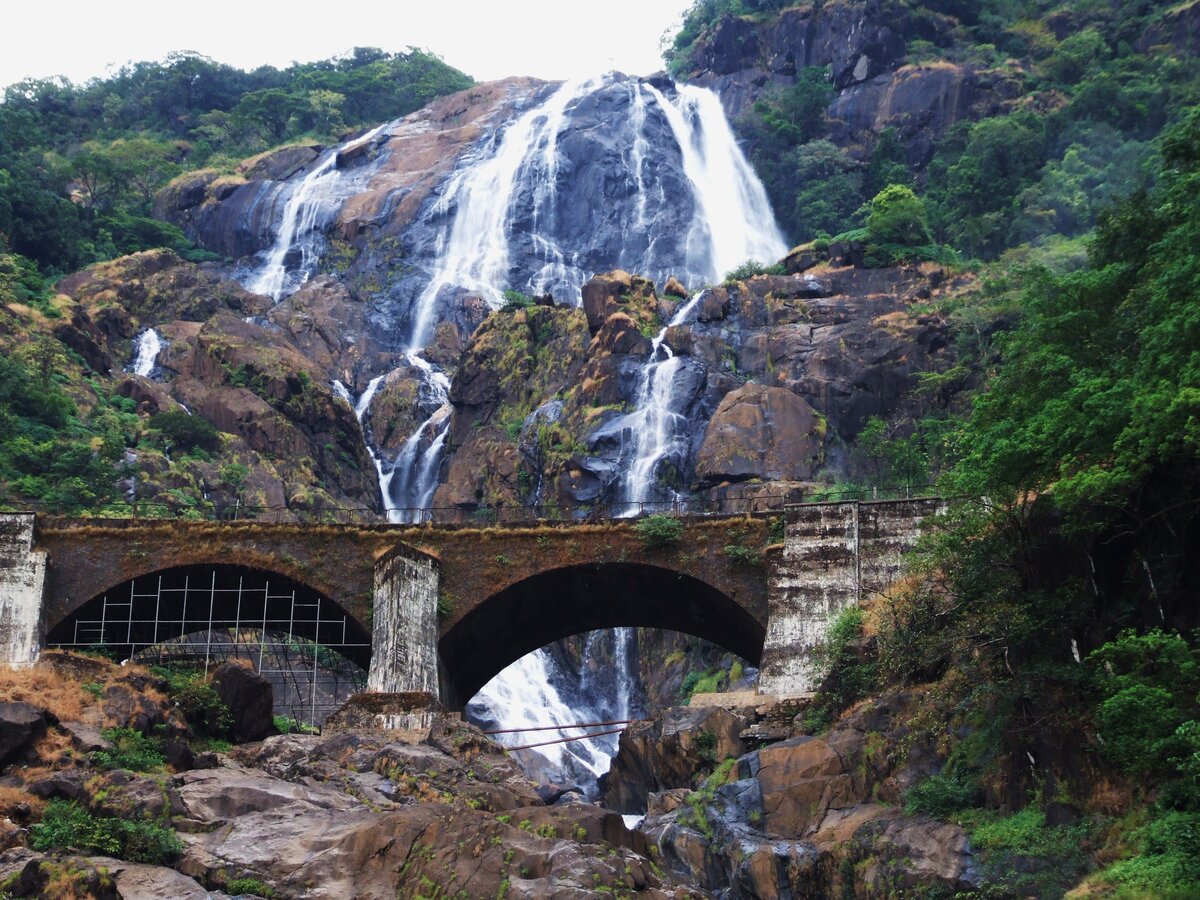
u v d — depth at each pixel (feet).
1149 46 419.54
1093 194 346.74
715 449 291.79
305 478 320.70
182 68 553.64
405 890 131.54
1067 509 143.54
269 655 236.02
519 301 353.10
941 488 165.58
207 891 131.64
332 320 391.45
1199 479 140.46
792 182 433.48
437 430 347.36
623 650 281.13
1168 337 137.59
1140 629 143.95
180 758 161.48
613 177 424.05
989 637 155.22
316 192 448.65
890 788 156.46
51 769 152.25
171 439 311.27
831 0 467.52
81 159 428.56
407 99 537.65
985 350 297.94
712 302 325.62
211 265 431.02
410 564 188.24
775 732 174.60
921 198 380.78
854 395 302.04
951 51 449.06
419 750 164.96
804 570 184.44
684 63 496.23
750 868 155.43
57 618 189.98
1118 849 131.03
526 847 131.54
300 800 147.64
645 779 190.39
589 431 304.71
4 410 285.23
